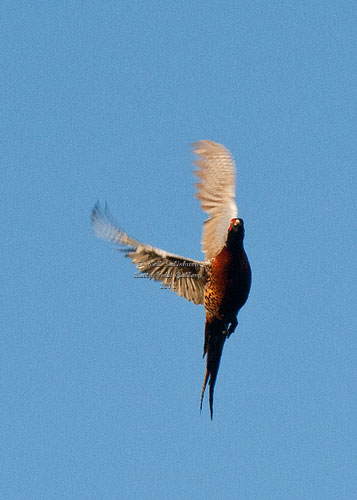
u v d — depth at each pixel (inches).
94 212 570.9
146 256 588.1
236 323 621.6
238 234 585.6
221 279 594.6
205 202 670.5
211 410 639.1
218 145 698.2
